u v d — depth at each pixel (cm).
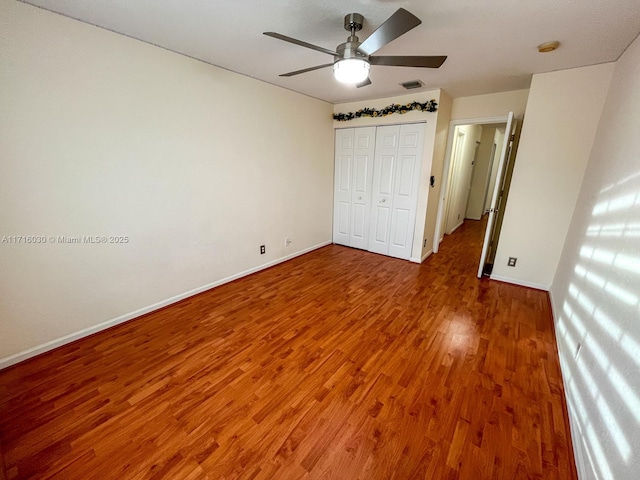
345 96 381
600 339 138
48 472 125
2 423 148
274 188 359
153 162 237
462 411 158
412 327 240
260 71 283
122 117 213
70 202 198
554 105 270
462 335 229
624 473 92
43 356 197
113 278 229
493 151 694
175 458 132
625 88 193
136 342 216
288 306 274
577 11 161
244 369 190
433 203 407
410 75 279
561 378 183
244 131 306
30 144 176
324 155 437
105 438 141
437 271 369
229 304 277
